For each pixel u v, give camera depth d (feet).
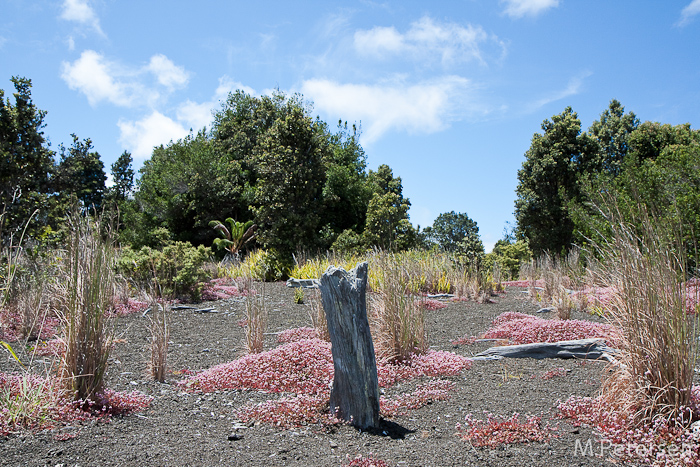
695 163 40.65
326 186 86.89
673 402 10.70
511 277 67.41
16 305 22.06
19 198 41.39
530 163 94.99
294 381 15.79
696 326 10.94
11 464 9.32
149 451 10.34
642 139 91.45
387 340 18.53
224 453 10.48
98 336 12.85
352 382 12.35
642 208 12.36
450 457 10.20
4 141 47.52
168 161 115.34
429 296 39.14
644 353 11.19
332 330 12.63
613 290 12.46
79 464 9.52
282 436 11.60
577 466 9.51
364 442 11.28
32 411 11.32
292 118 75.77
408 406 13.88
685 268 11.32
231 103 128.88
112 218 14.80
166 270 36.55
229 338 24.44
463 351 21.33
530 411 12.98
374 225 71.00
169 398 14.37
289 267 58.44
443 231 158.10
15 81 48.42
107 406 12.65
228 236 95.55
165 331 16.84
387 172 96.17
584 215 47.88
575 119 91.04
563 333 21.25
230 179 107.14
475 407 13.62
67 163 56.90
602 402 12.10
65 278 13.58
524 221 96.27
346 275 12.51
